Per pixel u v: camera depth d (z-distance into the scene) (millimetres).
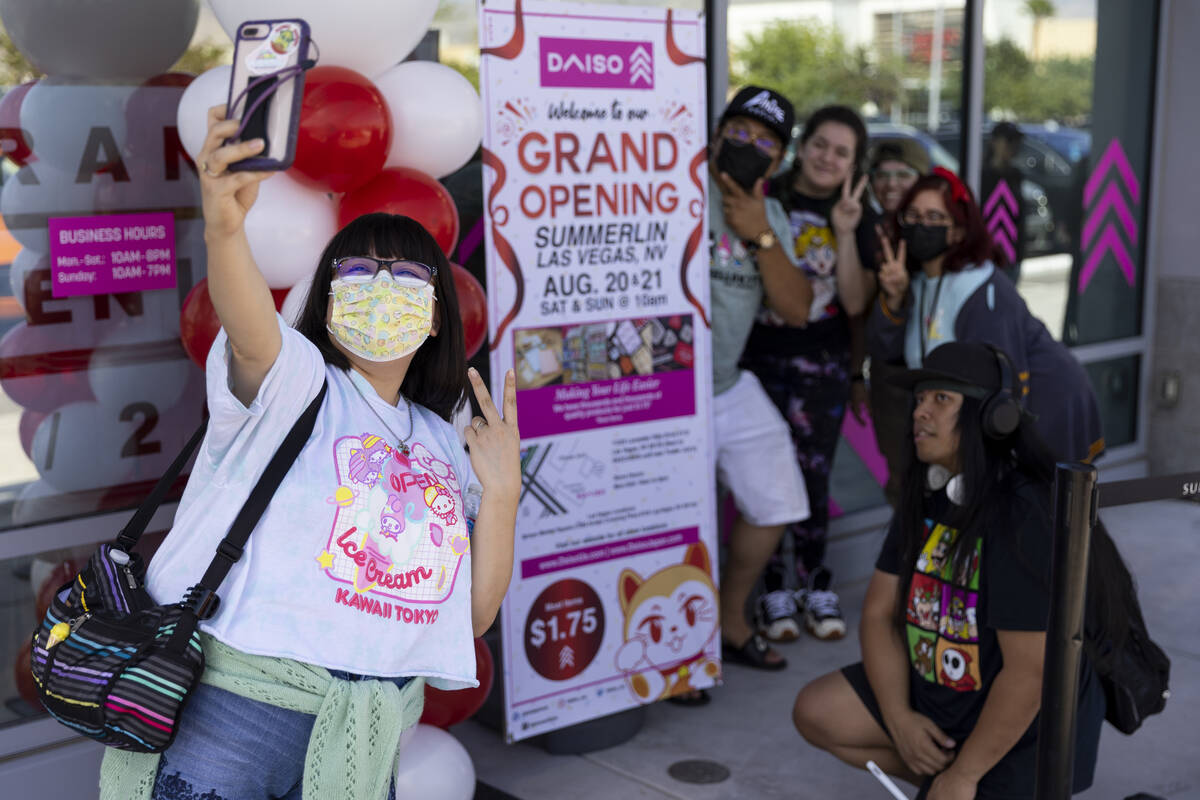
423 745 2811
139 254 2992
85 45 2830
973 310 3791
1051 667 2100
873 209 4184
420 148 2738
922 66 4859
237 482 1690
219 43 3037
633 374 3354
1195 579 4859
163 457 3096
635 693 3459
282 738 1711
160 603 1717
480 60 2977
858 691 2818
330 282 1785
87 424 2967
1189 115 5891
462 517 1833
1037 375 3896
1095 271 5859
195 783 1673
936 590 2564
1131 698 2561
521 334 3133
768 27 4324
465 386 1973
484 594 1925
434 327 1892
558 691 3301
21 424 2871
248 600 1661
